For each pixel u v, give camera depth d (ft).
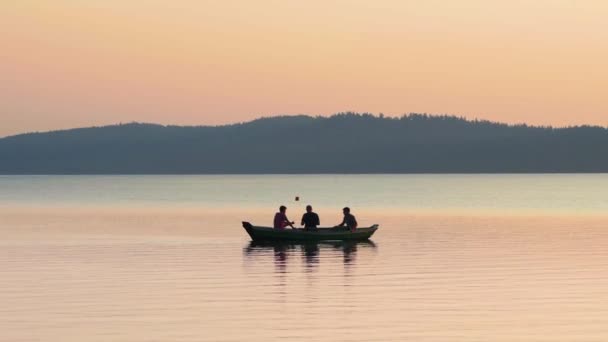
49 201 637.30
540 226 347.77
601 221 382.42
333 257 222.48
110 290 162.91
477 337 120.98
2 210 497.87
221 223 373.20
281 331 124.88
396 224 363.15
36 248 249.75
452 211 482.69
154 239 282.36
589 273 187.11
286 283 172.55
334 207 552.41
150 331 124.77
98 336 121.39
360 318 134.31
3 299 151.94
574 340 119.34
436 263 206.90
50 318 134.10
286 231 265.54
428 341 118.73
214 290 163.02
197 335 122.21
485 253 230.27
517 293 158.81
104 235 300.61
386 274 186.29
